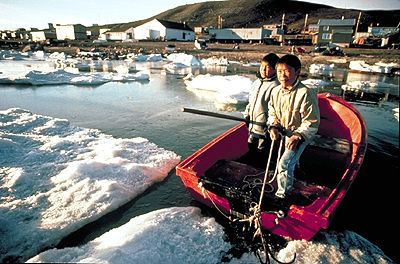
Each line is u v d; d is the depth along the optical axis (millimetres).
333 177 3227
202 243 2297
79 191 2922
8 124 4852
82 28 59125
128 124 5660
